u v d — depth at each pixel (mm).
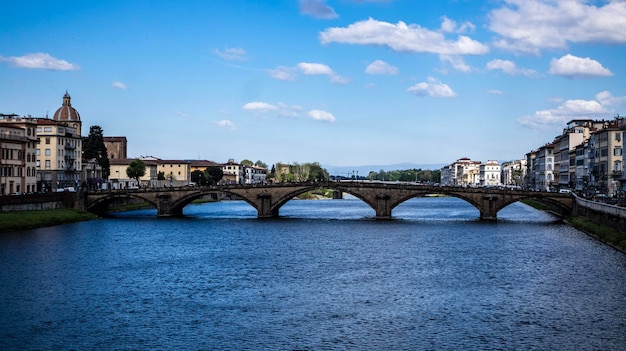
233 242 124625
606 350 55688
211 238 131125
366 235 137250
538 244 118875
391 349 55969
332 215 199750
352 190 180000
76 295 74875
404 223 166625
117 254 106438
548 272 89375
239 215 195250
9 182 173500
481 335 59750
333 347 56500
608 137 179125
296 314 66938
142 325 62781
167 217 182250
